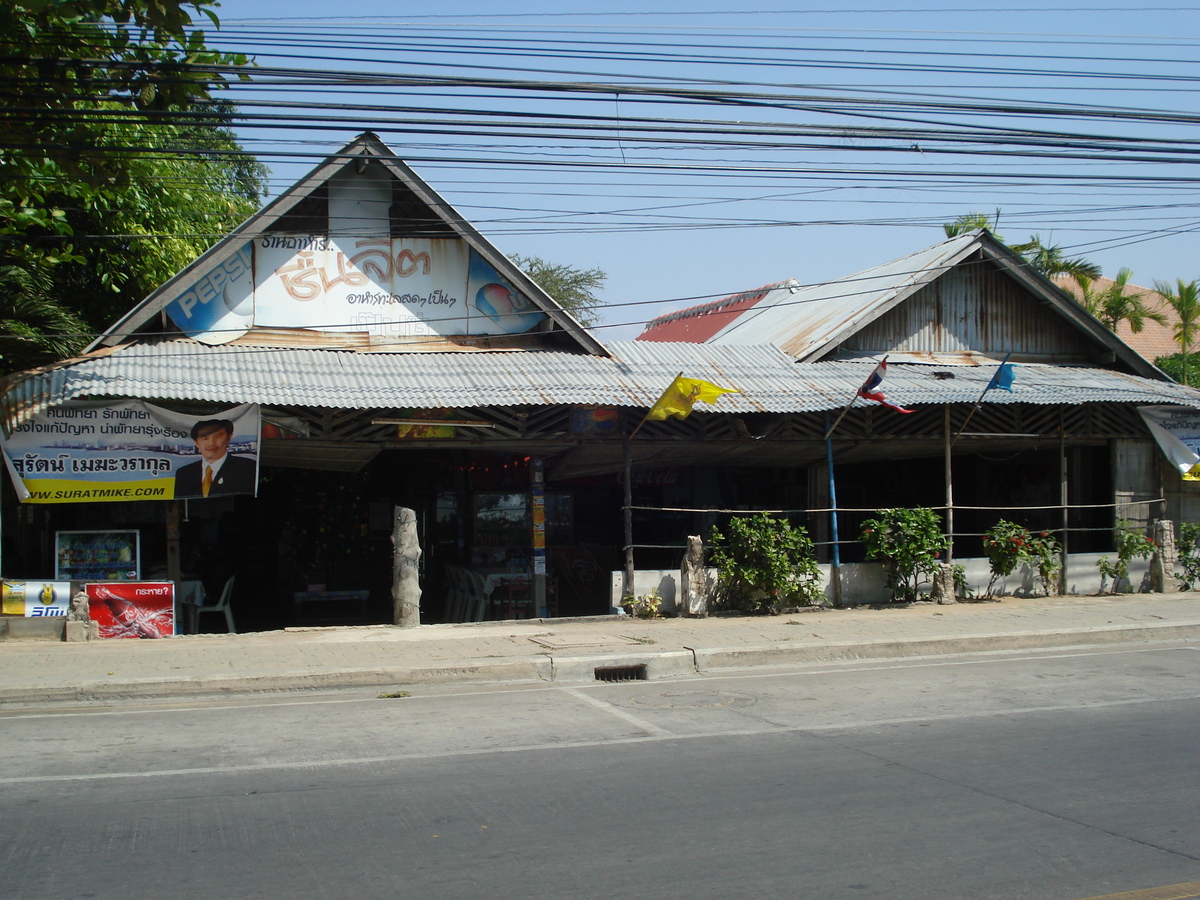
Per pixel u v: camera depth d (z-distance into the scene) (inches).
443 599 709.3
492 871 188.5
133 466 451.5
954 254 652.1
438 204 551.8
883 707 340.8
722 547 544.4
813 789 242.5
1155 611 551.2
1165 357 1066.1
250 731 305.4
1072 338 701.3
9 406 435.8
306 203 551.2
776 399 530.0
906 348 661.3
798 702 350.3
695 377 550.0
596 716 327.9
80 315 629.3
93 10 339.9
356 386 480.4
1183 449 635.5
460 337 568.1
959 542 769.6
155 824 216.4
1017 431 606.9
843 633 475.5
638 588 529.7
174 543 475.2
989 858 196.4
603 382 517.7
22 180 402.0
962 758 271.7
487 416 507.8
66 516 623.8
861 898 176.2
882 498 758.5
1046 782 249.3
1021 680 392.5
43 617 448.5
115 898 176.4
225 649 426.9
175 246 650.2
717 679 400.5
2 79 338.6
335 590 642.2
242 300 539.5
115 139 491.2
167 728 309.7
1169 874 188.9
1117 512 636.1
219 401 447.5
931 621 512.4
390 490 725.3
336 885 181.9
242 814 223.3
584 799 234.1
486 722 318.7
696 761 268.7
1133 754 276.4
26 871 189.3
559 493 695.1
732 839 206.4
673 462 615.8
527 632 476.1
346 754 276.7
